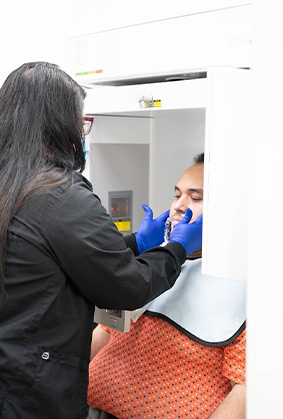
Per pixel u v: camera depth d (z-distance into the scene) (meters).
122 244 1.07
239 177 0.98
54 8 1.93
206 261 1.03
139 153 1.81
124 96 1.33
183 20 1.21
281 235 0.70
